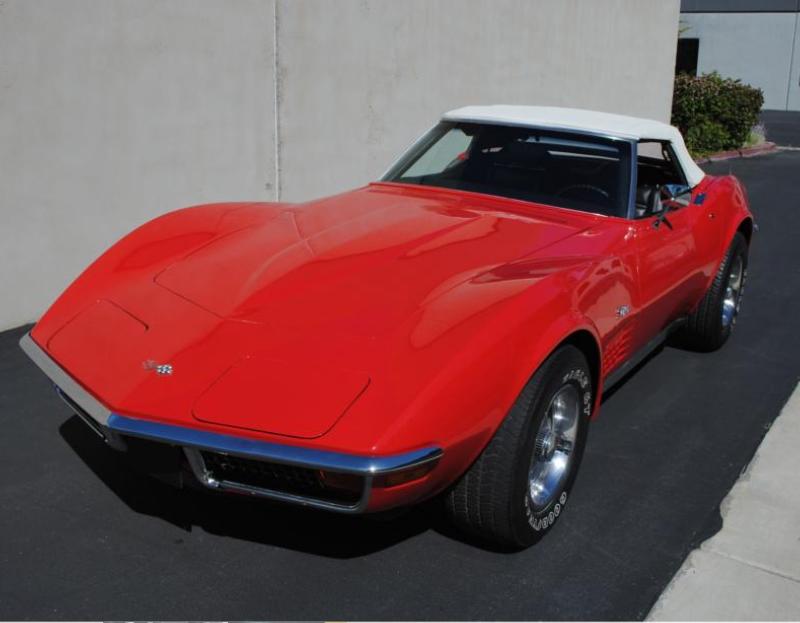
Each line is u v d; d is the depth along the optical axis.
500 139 4.45
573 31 10.91
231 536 3.18
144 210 5.88
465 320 2.84
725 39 28.81
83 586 2.87
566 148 4.30
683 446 4.07
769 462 3.93
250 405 2.59
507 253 3.45
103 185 5.59
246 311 3.02
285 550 3.11
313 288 3.13
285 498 2.67
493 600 2.87
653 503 3.54
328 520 3.30
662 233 4.17
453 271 3.24
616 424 4.29
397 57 7.90
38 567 2.96
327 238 3.61
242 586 2.90
